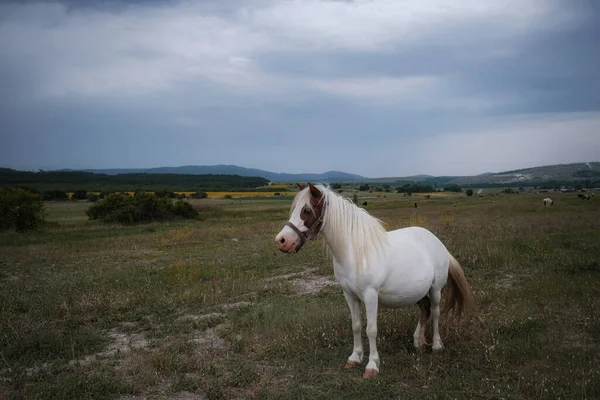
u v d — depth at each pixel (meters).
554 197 51.22
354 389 4.18
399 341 5.38
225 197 75.62
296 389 4.19
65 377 4.67
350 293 4.70
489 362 4.62
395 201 55.44
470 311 5.52
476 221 19.06
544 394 3.88
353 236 4.53
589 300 6.23
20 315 7.05
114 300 7.70
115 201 29.52
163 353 5.11
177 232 19.12
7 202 22.69
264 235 18.27
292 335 5.59
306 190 4.69
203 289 8.48
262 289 8.50
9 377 4.75
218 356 5.21
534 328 5.39
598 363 4.41
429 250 5.10
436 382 4.27
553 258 9.68
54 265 12.43
